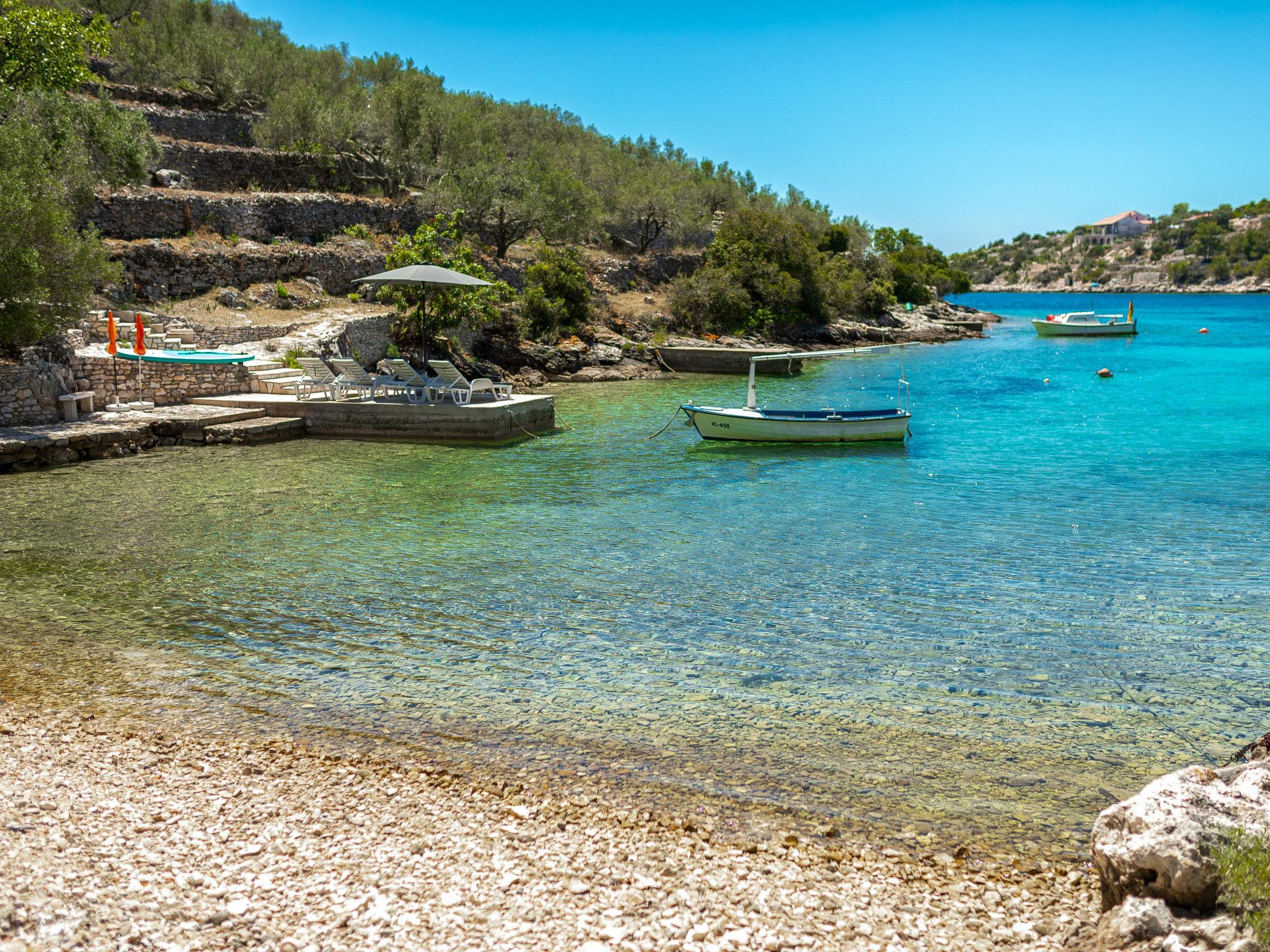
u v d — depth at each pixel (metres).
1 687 9.07
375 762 7.64
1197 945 4.77
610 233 70.56
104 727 8.22
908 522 16.69
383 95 59.97
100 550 14.22
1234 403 34.22
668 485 19.94
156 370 25.88
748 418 25.36
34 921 5.02
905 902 5.73
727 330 58.12
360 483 19.55
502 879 5.85
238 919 5.24
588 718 8.60
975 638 10.79
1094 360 54.47
